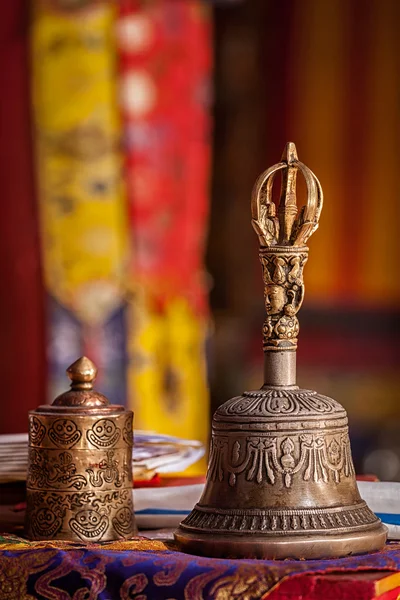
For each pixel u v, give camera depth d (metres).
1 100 3.81
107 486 1.72
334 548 1.45
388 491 1.75
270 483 1.50
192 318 4.10
